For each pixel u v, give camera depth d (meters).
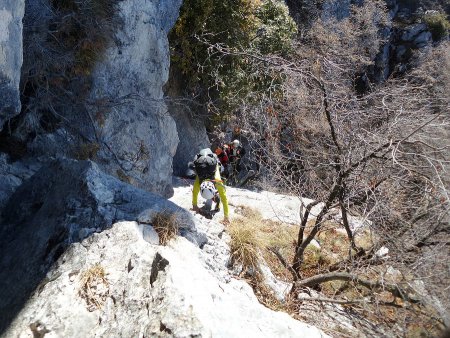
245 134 9.06
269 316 3.44
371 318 4.80
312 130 5.71
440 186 3.84
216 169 5.79
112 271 3.24
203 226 4.66
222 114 10.64
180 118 10.60
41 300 3.12
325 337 3.62
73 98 6.05
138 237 3.47
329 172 5.46
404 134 4.40
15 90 3.96
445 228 4.35
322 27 12.62
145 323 2.69
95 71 6.25
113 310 2.96
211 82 10.58
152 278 3.02
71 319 2.97
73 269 3.29
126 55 6.75
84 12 5.98
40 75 5.56
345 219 5.05
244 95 9.84
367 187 4.46
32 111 5.58
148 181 7.37
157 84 7.70
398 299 5.07
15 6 3.77
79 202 3.73
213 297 3.14
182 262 3.30
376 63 19.34
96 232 3.55
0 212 4.40
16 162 5.30
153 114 7.53
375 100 5.15
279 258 5.34
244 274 4.61
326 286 5.70
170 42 10.25
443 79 7.56
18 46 3.90
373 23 17.30
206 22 10.16
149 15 7.21
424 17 21.38
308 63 5.36
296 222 7.13
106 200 3.83
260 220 6.59
